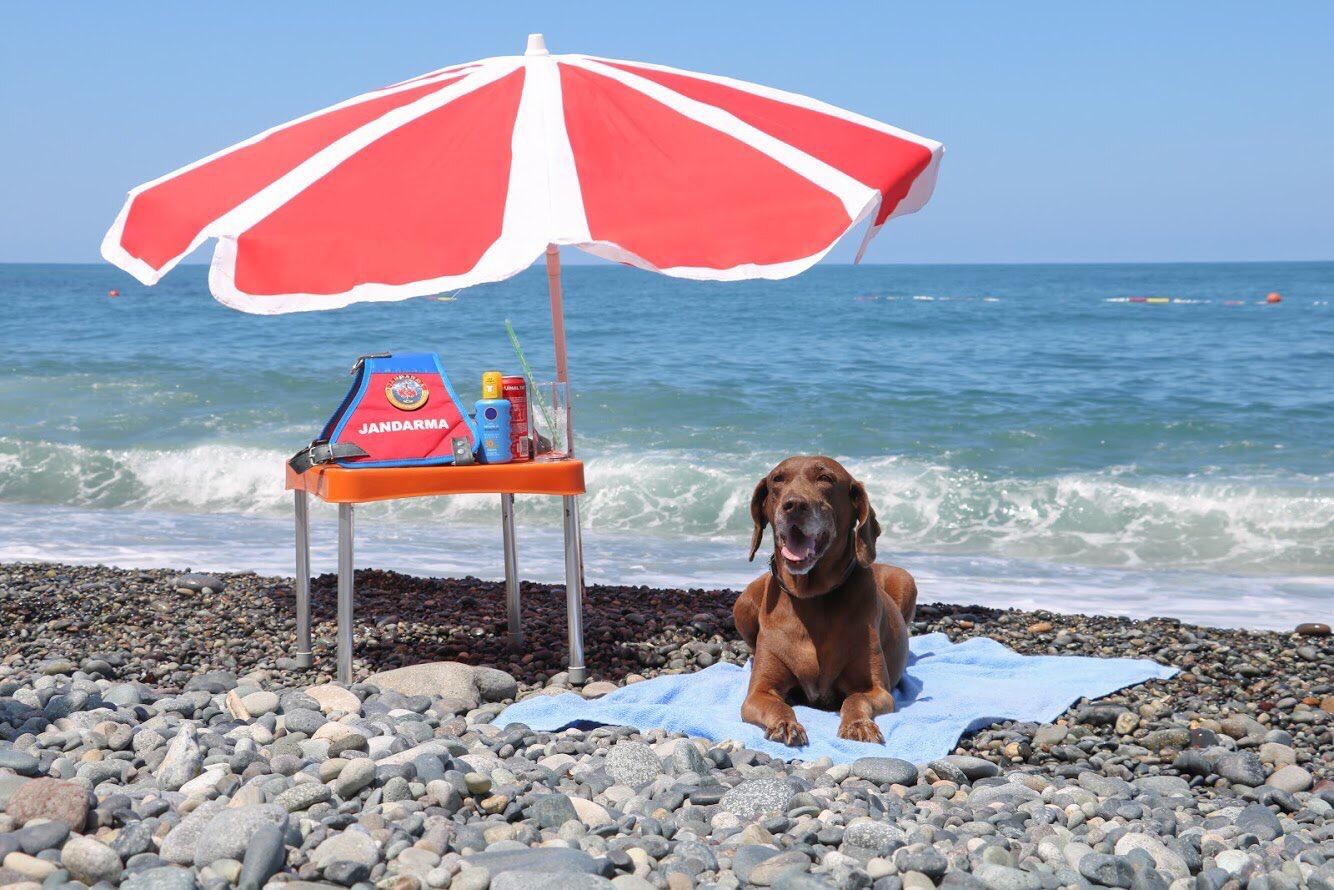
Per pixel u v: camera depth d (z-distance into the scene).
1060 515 11.12
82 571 7.88
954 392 17.78
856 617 4.89
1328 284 94.75
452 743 4.06
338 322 34.34
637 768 3.92
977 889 3.03
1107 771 4.44
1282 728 5.08
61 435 14.29
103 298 58.22
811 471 4.75
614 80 5.24
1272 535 10.48
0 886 2.68
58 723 4.16
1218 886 3.11
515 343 5.48
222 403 16.52
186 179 5.01
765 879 3.01
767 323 35.34
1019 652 6.45
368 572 7.83
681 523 11.20
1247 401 16.98
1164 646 6.43
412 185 4.74
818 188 4.61
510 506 6.04
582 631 5.96
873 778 4.02
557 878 2.76
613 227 4.48
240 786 3.50
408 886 2.81
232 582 7.57
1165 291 79.12
